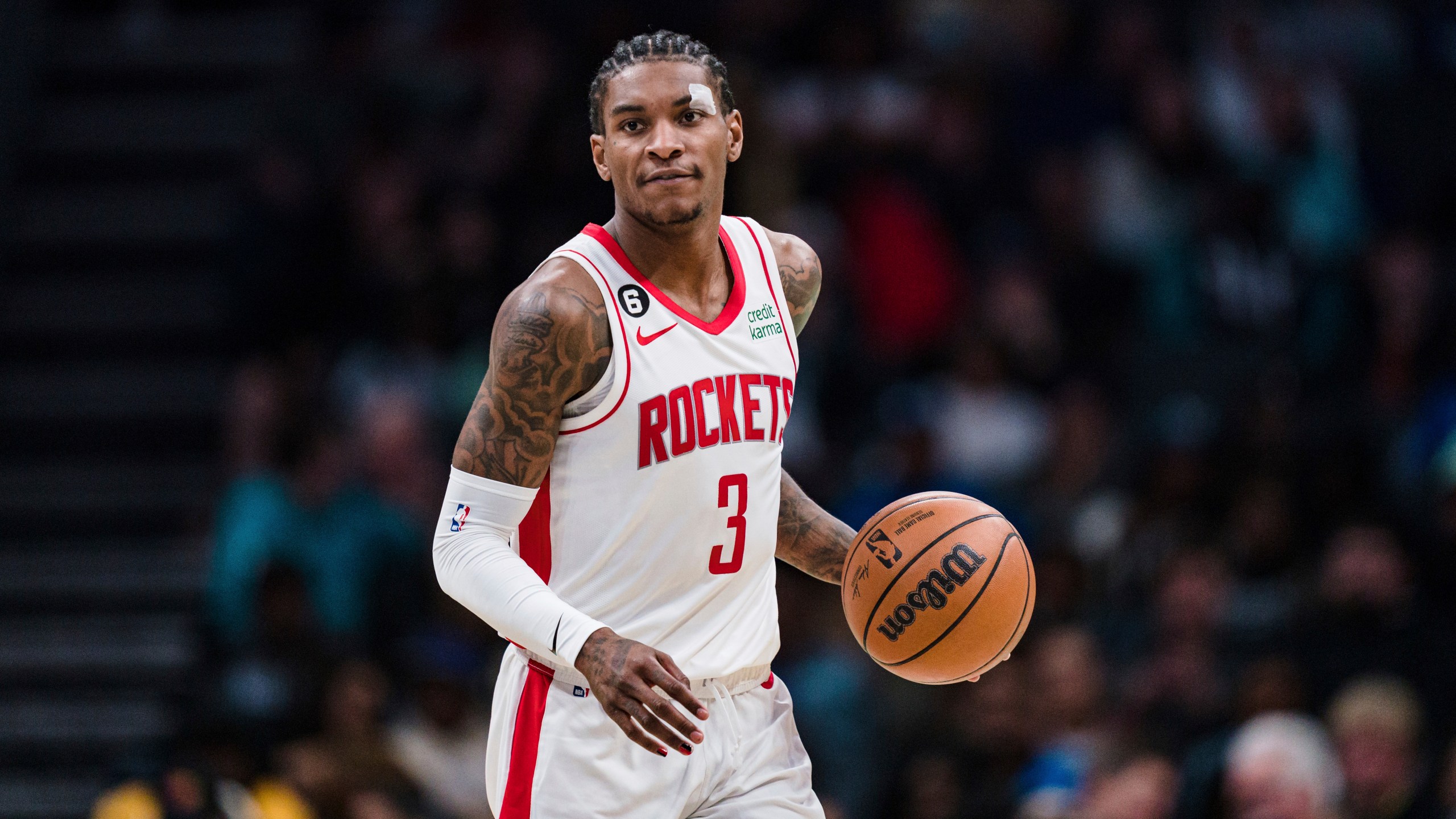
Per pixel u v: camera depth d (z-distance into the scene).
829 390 34.06
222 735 23.25
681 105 12.07
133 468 35.31
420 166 36.94
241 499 30.42
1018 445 32.69
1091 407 32.69
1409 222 38.88
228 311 35.56
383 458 31.50
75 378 36.41
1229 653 27.19
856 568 13.05
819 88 37.31
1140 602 28.61
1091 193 36.53
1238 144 37.28
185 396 35.94
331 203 35.59
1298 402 34.22
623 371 11.91
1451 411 31.22
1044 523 30.44
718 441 12.15
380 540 29.95
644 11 40.69
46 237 38.50
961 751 25.09
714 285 12.58
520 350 11.70
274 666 27.03
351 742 25.53
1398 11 42.44
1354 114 39.72
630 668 11.05
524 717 12.38
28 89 39.66
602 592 12.19
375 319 34.81
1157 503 29.64
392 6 42.09
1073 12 40.41
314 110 39.03
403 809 25.47
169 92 41.09
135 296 37.59
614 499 12.06
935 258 35.59
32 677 31.22
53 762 30.05
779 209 34.03
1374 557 26.91
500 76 38.53
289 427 31.45
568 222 34.97
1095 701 25.12
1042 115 37.69
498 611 11.60
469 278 34.09
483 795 26.31
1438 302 35.38
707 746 12.41
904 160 36.38
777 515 12.80
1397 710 23.22
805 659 27.05
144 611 32.66
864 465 32.09
